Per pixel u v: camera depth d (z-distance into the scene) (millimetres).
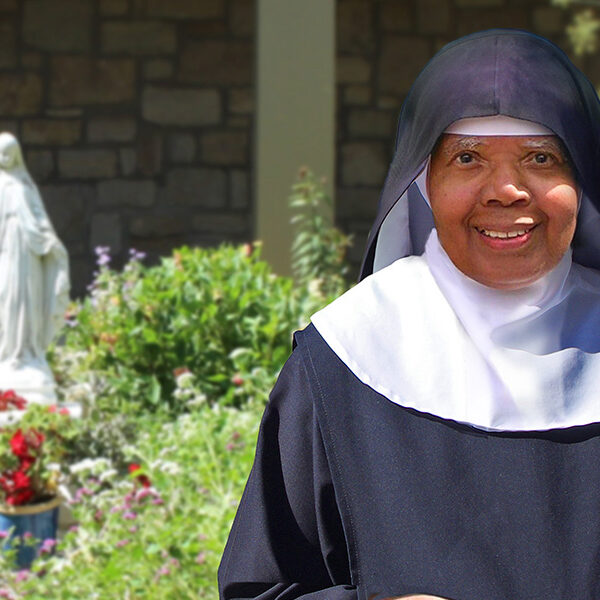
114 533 4754
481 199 1835
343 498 1813
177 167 11641
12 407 6445
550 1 11875
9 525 5816
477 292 1901
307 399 1912
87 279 11562
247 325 7410
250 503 1941
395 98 11883
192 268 8148
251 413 6020
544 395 1814
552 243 1850
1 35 11336
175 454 5434
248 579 1906
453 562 1722
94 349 7461
